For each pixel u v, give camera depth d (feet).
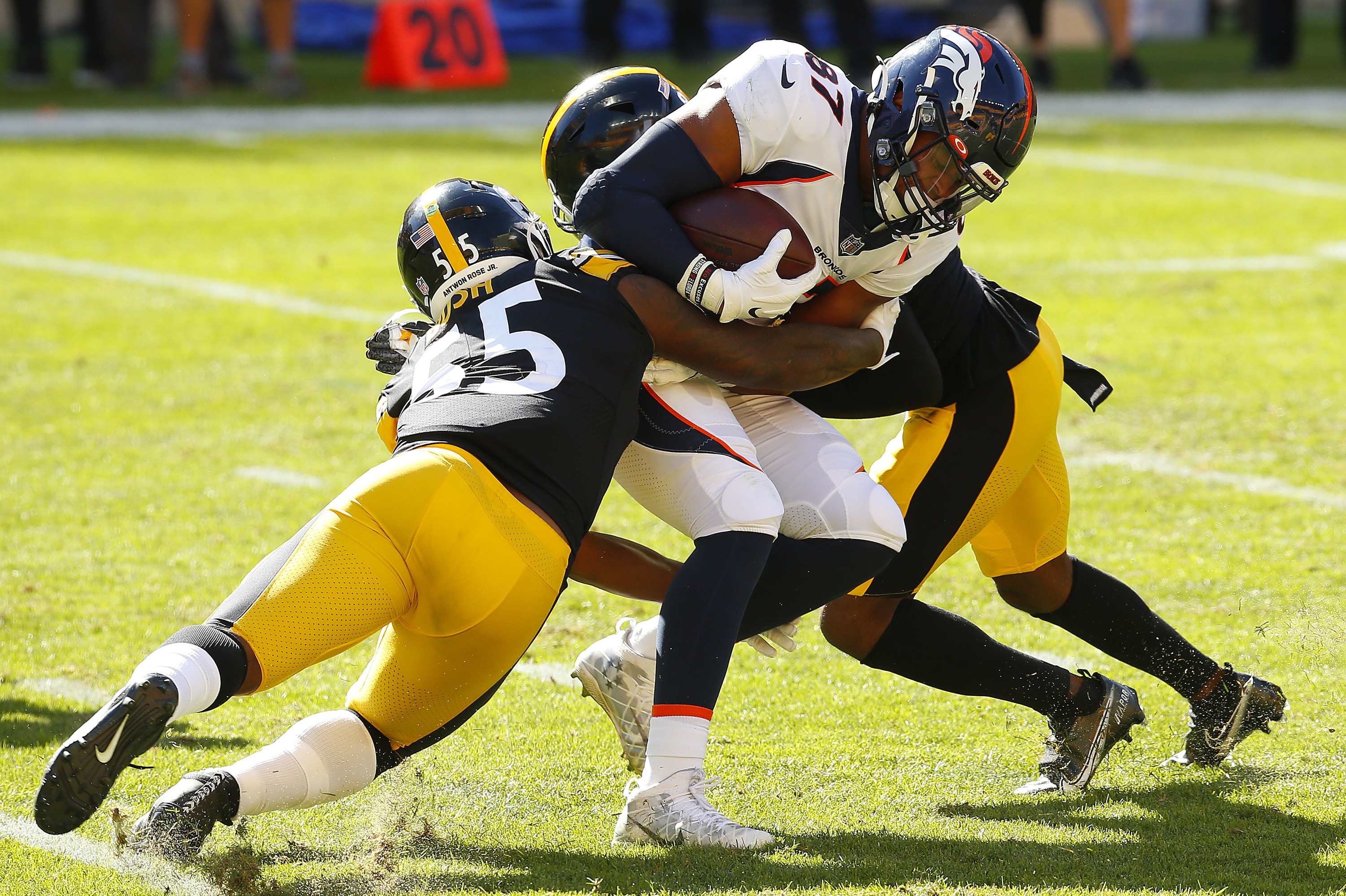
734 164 34.35
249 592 30.68
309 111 189.26
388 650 32.89
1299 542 55.47
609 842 33.96
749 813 35.68
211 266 110.83
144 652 46.19
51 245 117.50
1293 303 97.40
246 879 31.53
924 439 38.47
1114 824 34.96
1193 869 32.32
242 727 40.91
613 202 34.01
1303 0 386.93
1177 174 150.30
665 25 269.85
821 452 35.70
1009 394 38.29
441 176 145.59
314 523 31.30
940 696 43.45
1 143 163.84
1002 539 39.75
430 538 30.73
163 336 91.04
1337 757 38.73
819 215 34.65
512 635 31.86
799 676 44.83
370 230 123.75
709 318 34.12
